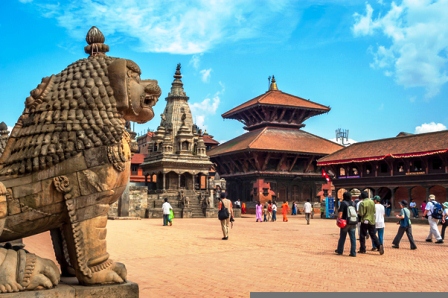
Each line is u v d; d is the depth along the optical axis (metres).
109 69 6.03
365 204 16.23
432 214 20.28
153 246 17.34
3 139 10.11
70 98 5.86
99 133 5.80
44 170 5.65
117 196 6.22
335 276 11.09
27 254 5.42
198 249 16.50
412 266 13.10
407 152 42.16
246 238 21.41
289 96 74.06
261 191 61.88
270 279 10.47
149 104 6.51
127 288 5.85
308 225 34.44
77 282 6.02
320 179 66.38
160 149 57.97
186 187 56.34
